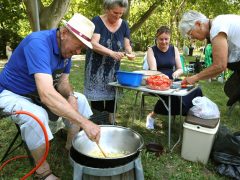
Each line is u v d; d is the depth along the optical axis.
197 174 2.52
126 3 2.96
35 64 1.99
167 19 23.88
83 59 13.59
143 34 26.06
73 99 2.41
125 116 4.00
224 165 2.51
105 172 1.77
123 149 2.21
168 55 3.50
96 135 1.90
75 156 1.91
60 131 2.96
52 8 6.68
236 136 2.51
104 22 3.06
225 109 4.60
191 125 2.65
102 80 3.18
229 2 13.98
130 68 10.25
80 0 13.60
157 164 2.65
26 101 2.17
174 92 2.69
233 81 3.11
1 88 2.27
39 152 2.11
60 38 2.11
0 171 2.38
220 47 2.47
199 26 2.60
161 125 3.66
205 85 6.93
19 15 9.33
